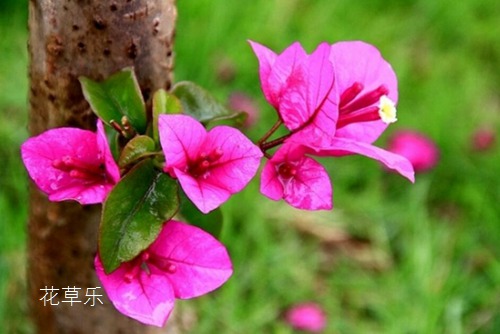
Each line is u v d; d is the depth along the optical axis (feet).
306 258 2.98
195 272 1.70
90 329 2.10
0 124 3.11
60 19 1.79
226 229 2.79
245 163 1.66
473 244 3.05
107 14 1.78
